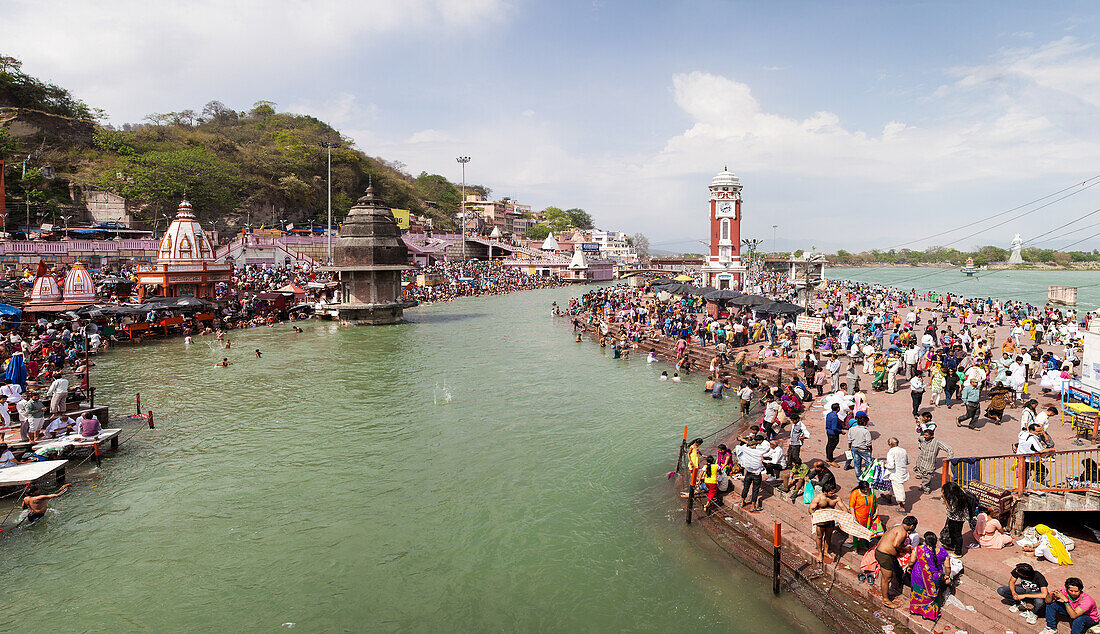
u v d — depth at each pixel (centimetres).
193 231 4778
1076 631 820
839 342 3114
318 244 8106
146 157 7888
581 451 1923
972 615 924
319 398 2595
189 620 1083
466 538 1373
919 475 1311
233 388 2748
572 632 1037
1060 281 11975
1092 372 1619
